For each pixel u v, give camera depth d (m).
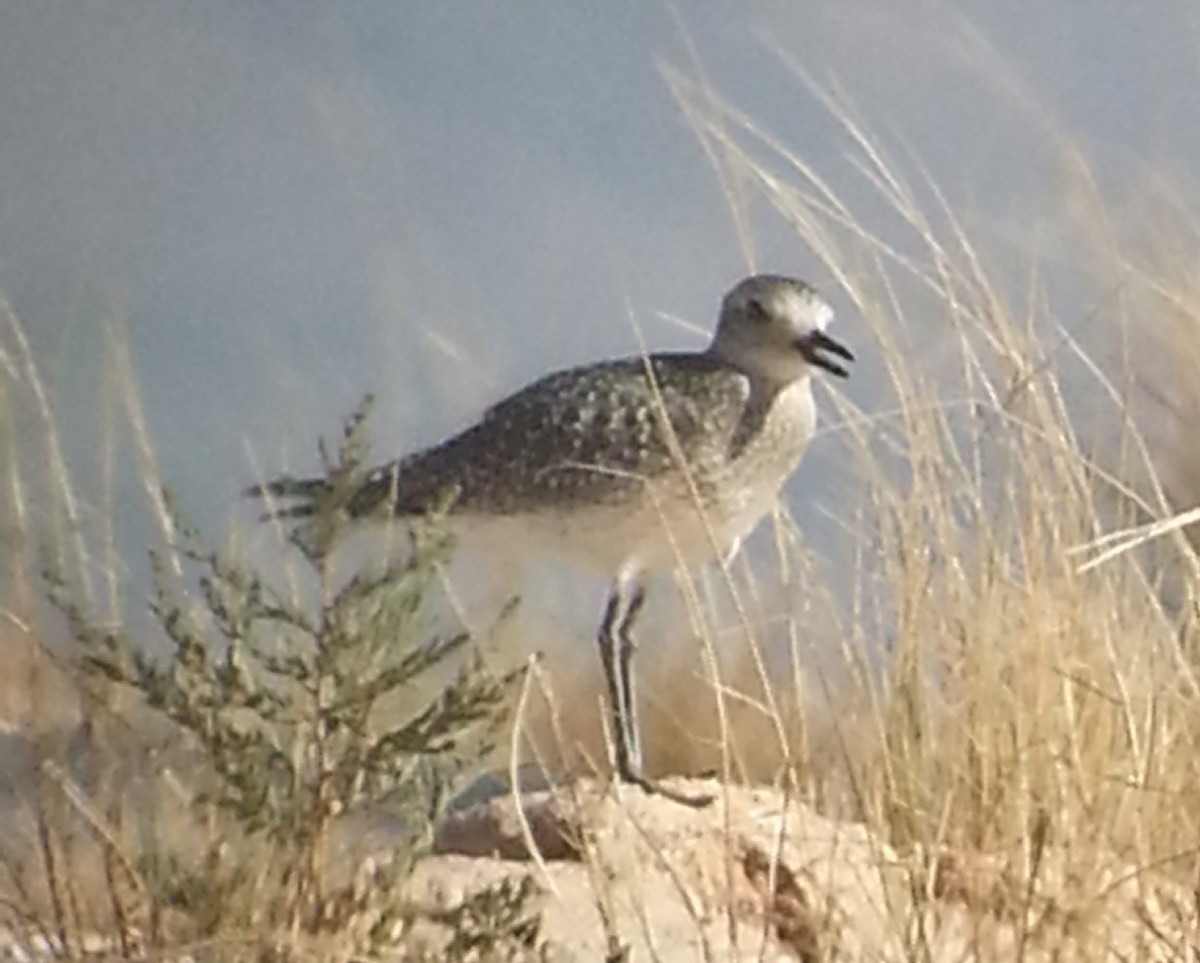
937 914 8.32
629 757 10.73
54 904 7.99
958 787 9.23
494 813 9.70
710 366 10.97
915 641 9.54
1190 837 9.05
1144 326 13.04
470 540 11.00
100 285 15.78
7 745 8.77
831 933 8.44
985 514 9.87
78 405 12.53
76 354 13.51
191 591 10.02
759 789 10.09
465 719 7.99
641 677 12.52
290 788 7.88
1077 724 9.42
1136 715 9.62
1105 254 12.84
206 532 12.48
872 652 10.45
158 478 11.53
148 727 8.54
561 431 10.70
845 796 9.94
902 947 8.24
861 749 9.96
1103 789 9.16
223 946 7.59
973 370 11.17
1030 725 9.26
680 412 10.72
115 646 8.09
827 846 9.23
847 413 11.85
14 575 9.12
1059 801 8.98
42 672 8.73
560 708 12.62
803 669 10.79
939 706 9.75
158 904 7.76
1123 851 8.95
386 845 8.73
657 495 10.65
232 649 7.93
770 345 10.92
